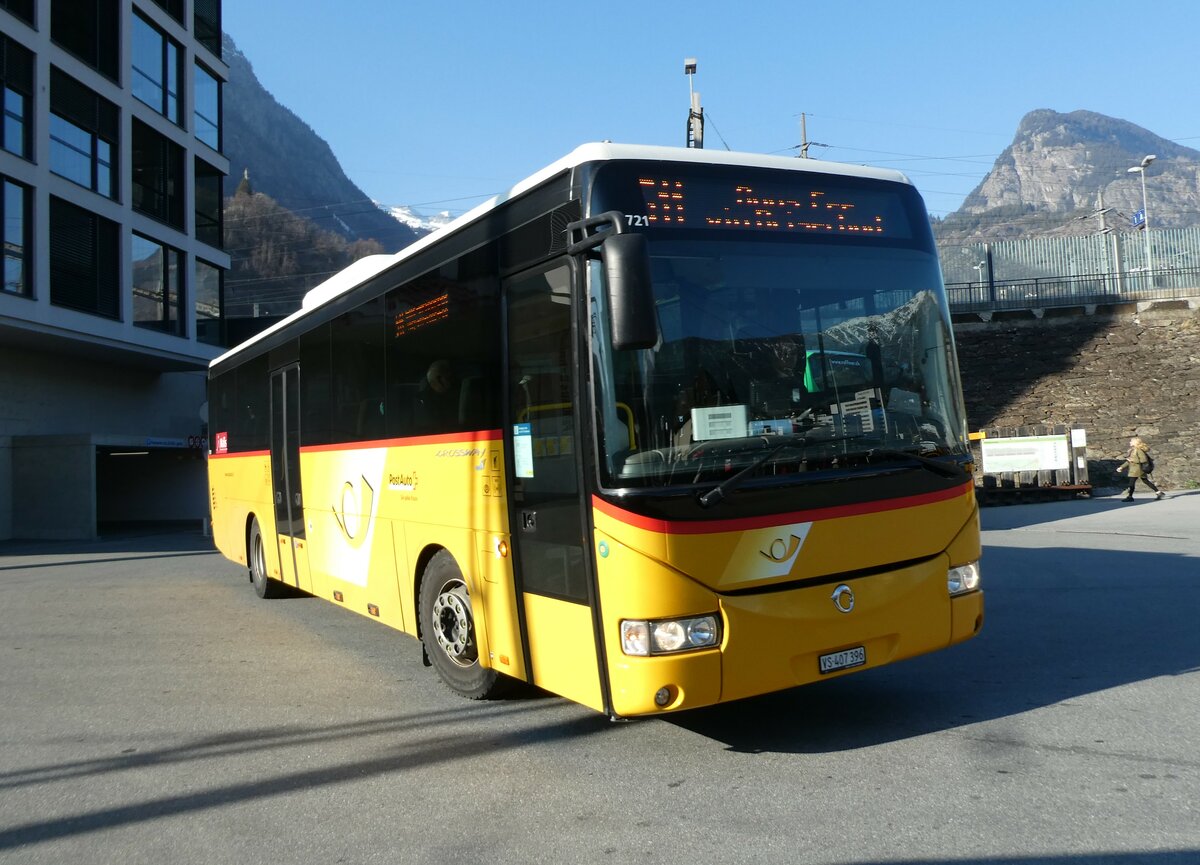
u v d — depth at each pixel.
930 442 5.46
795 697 6.34
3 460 25.81
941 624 5.34
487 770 5.20
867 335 5.40
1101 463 33.50
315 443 9.11
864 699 6.22
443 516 6.50
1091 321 37.06
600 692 4.88
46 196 24.39
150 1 29.20
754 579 4.78
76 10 26.20
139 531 29.78
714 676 4.66
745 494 4.79
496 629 5.89
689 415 4.80
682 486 4.68
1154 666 6.77
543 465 5.31
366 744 5.79
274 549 10.74
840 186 5.61
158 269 29.72
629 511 4.66
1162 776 4.59
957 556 5.46
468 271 6.15
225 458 13.07
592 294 4.88
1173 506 21.83
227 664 8.27
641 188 5.05
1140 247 42.78
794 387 5.09
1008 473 25.84
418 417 6.87
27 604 12.74
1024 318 37.69
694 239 5.06
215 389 13.77
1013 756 4.98
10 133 23.41
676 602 4.62
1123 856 3.74
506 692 6.59
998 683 6.47
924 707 5.98
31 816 4.81
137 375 31.84
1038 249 43.38
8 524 25.80
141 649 9.10
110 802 4.96
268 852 4.24
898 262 5.64
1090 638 7.78
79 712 6.80
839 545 5.01
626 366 4.78
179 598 12.70
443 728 6.05
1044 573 11.59
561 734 5.81
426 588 6.90
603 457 4.77
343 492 8.38
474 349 6.05
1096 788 4.46
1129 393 35.62
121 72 27.67
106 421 30.25
